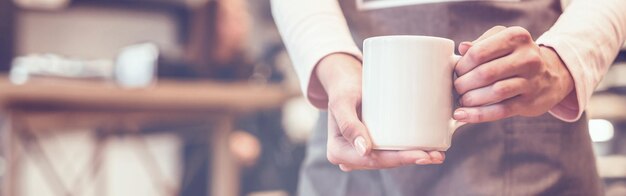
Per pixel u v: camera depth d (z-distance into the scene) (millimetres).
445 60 807
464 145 1073
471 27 1072
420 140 808
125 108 2500
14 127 2371
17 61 2604
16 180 2410
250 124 3398
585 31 911
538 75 826
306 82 992
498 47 801
